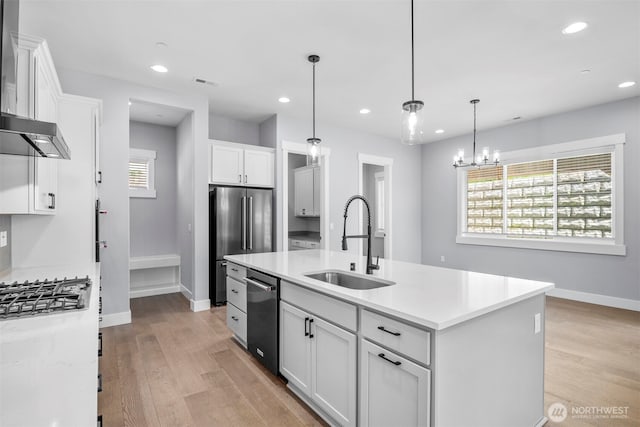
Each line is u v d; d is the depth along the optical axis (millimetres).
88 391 765
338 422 1825
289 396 2229
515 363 1730
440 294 1697
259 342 2645
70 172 2803
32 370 867
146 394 2240
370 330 1622
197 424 1934
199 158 4215
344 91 3996
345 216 2318
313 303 2029
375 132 5914
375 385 1595
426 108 4555
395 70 3410
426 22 2557
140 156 4973
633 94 4039
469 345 1461
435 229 6500
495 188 5625
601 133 4387
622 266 4234
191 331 3430
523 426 1790
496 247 5547
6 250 2461
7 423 631
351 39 2818
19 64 1926
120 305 3629
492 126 5461
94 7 2373
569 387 2326
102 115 3416
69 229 2799
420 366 1374
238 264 3039
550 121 4879
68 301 1479
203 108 4191
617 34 2711
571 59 3141
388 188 6273
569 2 2314
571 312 4059
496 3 2324
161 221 5184
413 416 1406
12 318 1269
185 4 2350
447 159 6297
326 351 1912
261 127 5340
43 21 2543
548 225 4973
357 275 2289
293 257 3127
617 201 4258
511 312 1700
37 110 1991
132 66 3322
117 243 3594
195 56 3123
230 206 4465
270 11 2436
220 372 2553
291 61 3221
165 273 5148
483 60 3172
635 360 2738
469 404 1467
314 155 3193
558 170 4871
